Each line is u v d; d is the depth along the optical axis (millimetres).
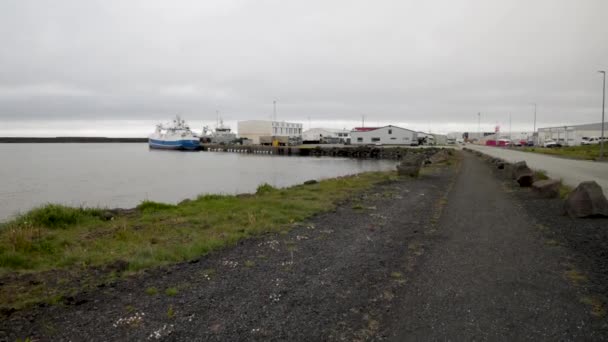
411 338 4004
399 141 101500
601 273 5828
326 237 8406
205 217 10727
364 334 4105
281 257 6938
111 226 9906
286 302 4941
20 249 7227
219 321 4418
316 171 43594
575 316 4461
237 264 6547
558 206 11602
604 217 9758
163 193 25500
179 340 3990
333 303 4902
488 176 21734
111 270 6262
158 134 115875
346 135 132875
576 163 29531
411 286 5422
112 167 49750
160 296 5160
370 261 6617
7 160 65438
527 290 5223
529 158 36969
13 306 4809
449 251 7102
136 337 4055
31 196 24906
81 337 4062
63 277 5926
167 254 7035
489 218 10023
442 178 21156
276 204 12555
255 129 117688
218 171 43688
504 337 4004
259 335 4094
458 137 153000
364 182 19281
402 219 10273
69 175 39031
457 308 4699
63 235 8734
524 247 7285
